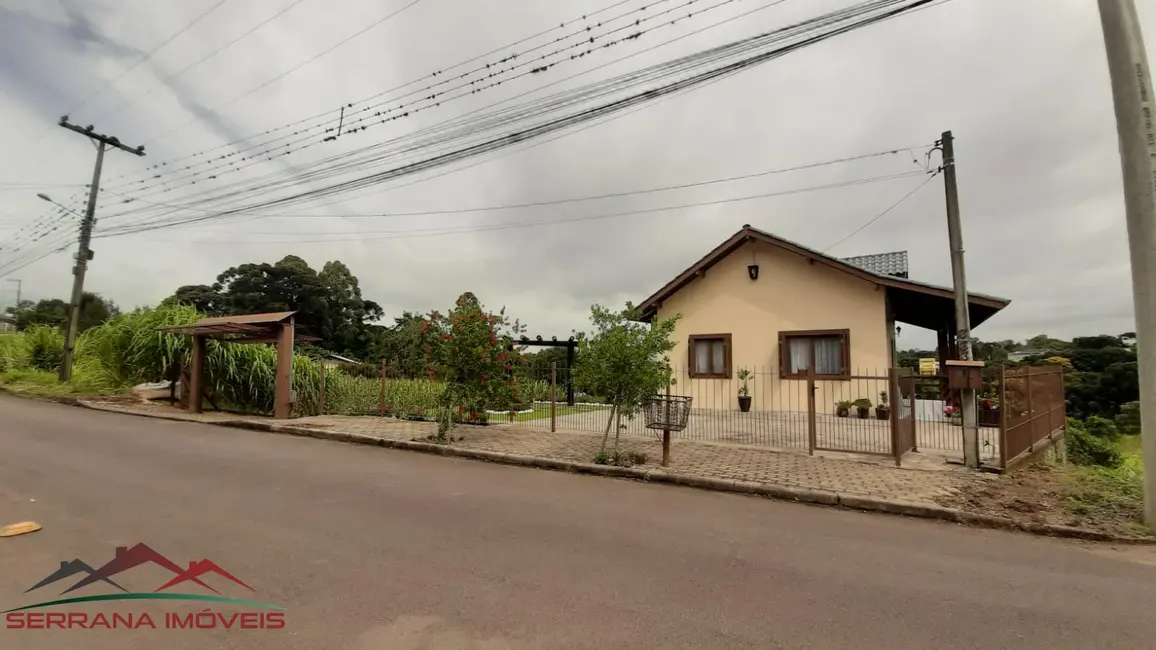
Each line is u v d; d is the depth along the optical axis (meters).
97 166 20.58
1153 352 5.65
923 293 13.84
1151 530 5.40
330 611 3.33
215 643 2.93
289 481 6.88
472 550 4.47
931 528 5.63
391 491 6.52
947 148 8.65
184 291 43.94
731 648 3.00
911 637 3.20
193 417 13.49
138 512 5.27
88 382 17.98
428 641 2.99
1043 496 6.51
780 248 15.73
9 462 7.55
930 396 17.81
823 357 15.15
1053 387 10.63
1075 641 3.21
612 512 5.85
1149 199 5.73
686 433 11.55
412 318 39.12
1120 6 5.92
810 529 5.45
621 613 3.39
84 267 20.39
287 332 13.52
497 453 9.12
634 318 8.73
